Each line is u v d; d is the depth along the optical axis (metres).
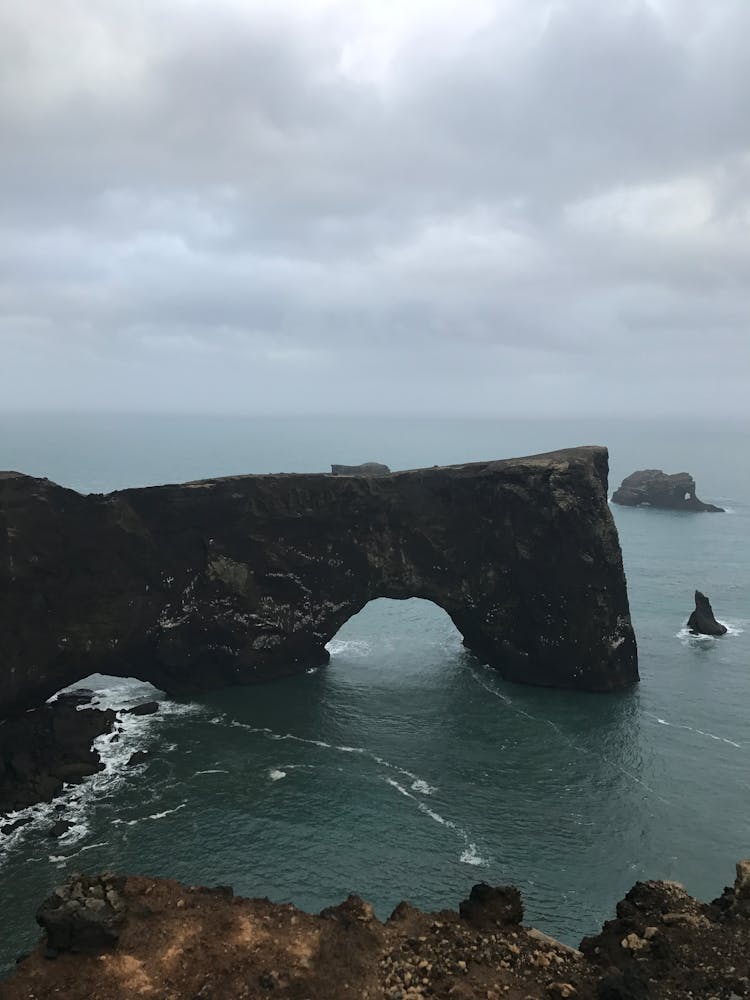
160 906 22.59
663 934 22.86
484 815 50.81
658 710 69.06
